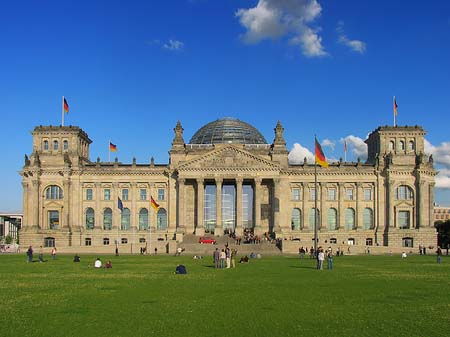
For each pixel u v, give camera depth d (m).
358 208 186.50
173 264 98.50
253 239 168.12
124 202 188.12
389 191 184.75
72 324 38.06
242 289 56.62
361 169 187.00
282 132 188.25
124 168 188.12
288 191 185.50
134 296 51.12
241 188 179.12
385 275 73.88
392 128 188.62
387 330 36.06
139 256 133.75
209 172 179.88
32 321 39.06
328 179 187.25
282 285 60.56
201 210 179.50
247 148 191.38
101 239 186.12
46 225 186.00
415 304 46.28
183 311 42.88
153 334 35.09
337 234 185.50
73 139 189.00
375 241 184.88
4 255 141.62
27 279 68.00
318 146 125.75
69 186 186.50
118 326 37.38
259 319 39.66
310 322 38.59
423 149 188.25
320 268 85.94
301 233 185.38
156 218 187.50
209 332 35.59
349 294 52.56
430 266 93.62
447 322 38.59
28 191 185.62
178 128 189.50
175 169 183.75
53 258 120.25
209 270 83.50
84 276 72.31
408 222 185.12
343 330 36.06
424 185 184.38
